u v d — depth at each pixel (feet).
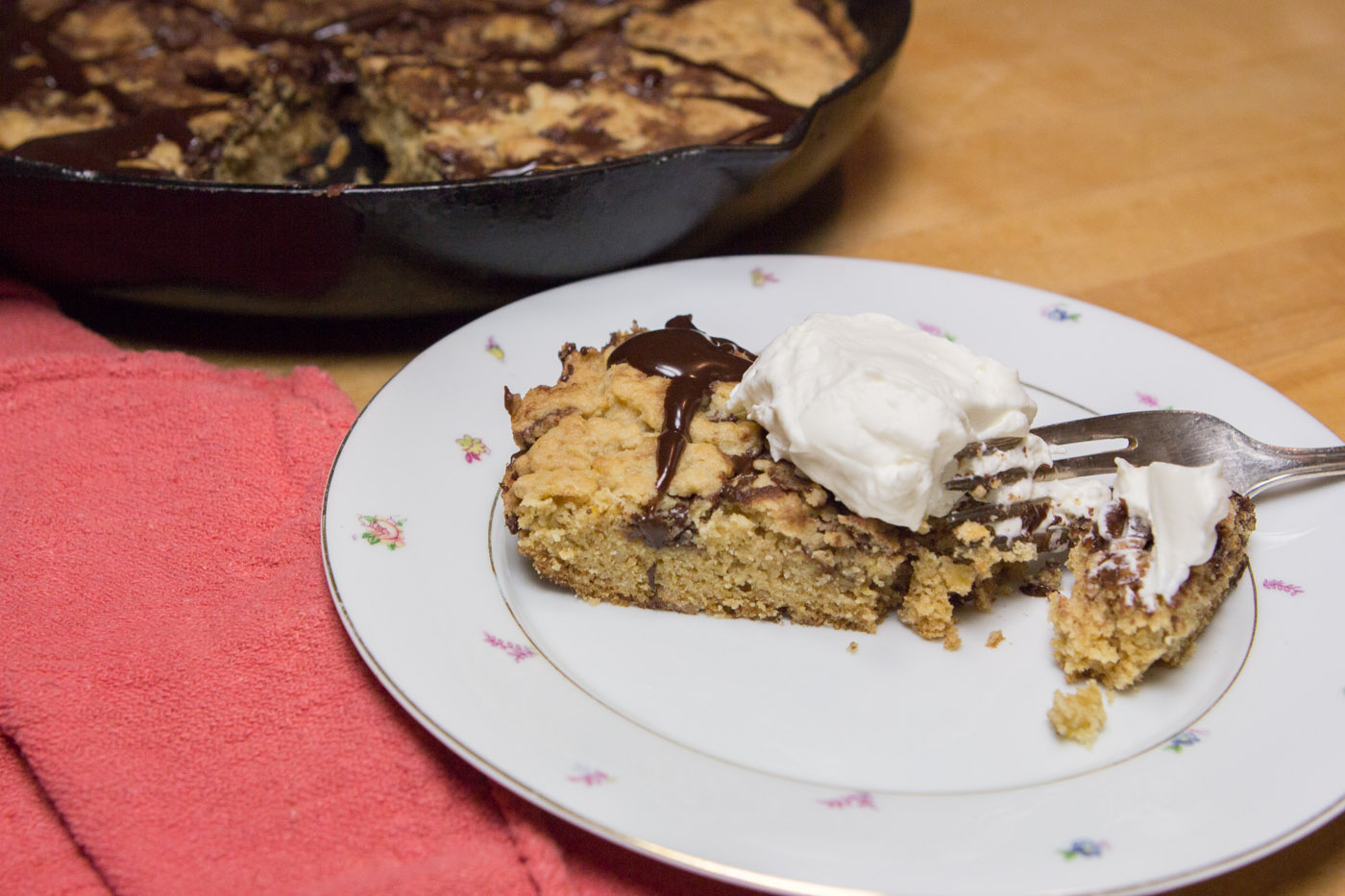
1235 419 1.23
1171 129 1.71
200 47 1.66
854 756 1.02
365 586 1.06
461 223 1.25
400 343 1.38
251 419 1.23
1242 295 1.45
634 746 0.99
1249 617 1.09
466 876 0.95
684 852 0.93
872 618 1.11
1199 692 1.05
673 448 1.11
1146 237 1.53
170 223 1.23
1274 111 1.74
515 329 1.26
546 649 1.07
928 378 1.07
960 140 1.68
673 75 1.63
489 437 1.19
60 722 1.01
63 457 1.20
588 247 1.30
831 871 0.93
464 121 1.55
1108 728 1.04
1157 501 1.07
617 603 1.12
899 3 1.59
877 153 1.65
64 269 1.30
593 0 1.76
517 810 0.97
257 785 0.99
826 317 1.13
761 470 1.11
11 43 1.65
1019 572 1.13
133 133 1.53
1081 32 1.95
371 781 0.99
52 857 0.98
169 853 0.96
